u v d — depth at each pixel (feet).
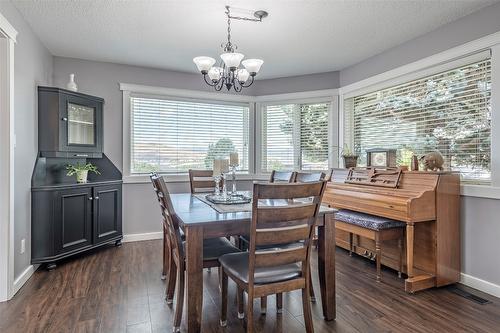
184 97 14.19
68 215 10.12
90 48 11.10
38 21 8.95
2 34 7.44
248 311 5.32
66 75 12.00
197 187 11.02
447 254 8.40
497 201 7.80
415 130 10.43
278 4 7.96
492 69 7.97
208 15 8.57
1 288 7.42
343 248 11.84
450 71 9.23
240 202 7.80
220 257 6.59
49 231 9.50
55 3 7.91
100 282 8.59
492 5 7.97
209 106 14.79
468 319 6.61
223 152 15.03
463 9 8.25
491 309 7.09
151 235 13.39
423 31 9.66
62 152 10.19
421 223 8.68
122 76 12.91
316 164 14.52
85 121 11.40
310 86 14.49
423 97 10.12
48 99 9.96
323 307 6.66
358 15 8.59
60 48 11.07
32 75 9.49
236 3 7.91
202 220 5.76
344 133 13.62
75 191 10.37
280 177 9.61
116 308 7.07
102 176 12.48
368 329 6.21
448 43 9.11
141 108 13.42
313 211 5.53
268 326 6.38
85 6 8.08
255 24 9.14
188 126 14.33
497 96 7.84
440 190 8.32
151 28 9.41
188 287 5.68
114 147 12.81
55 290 8.04
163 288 8.20
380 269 9.14
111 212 11.96
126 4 7.97
